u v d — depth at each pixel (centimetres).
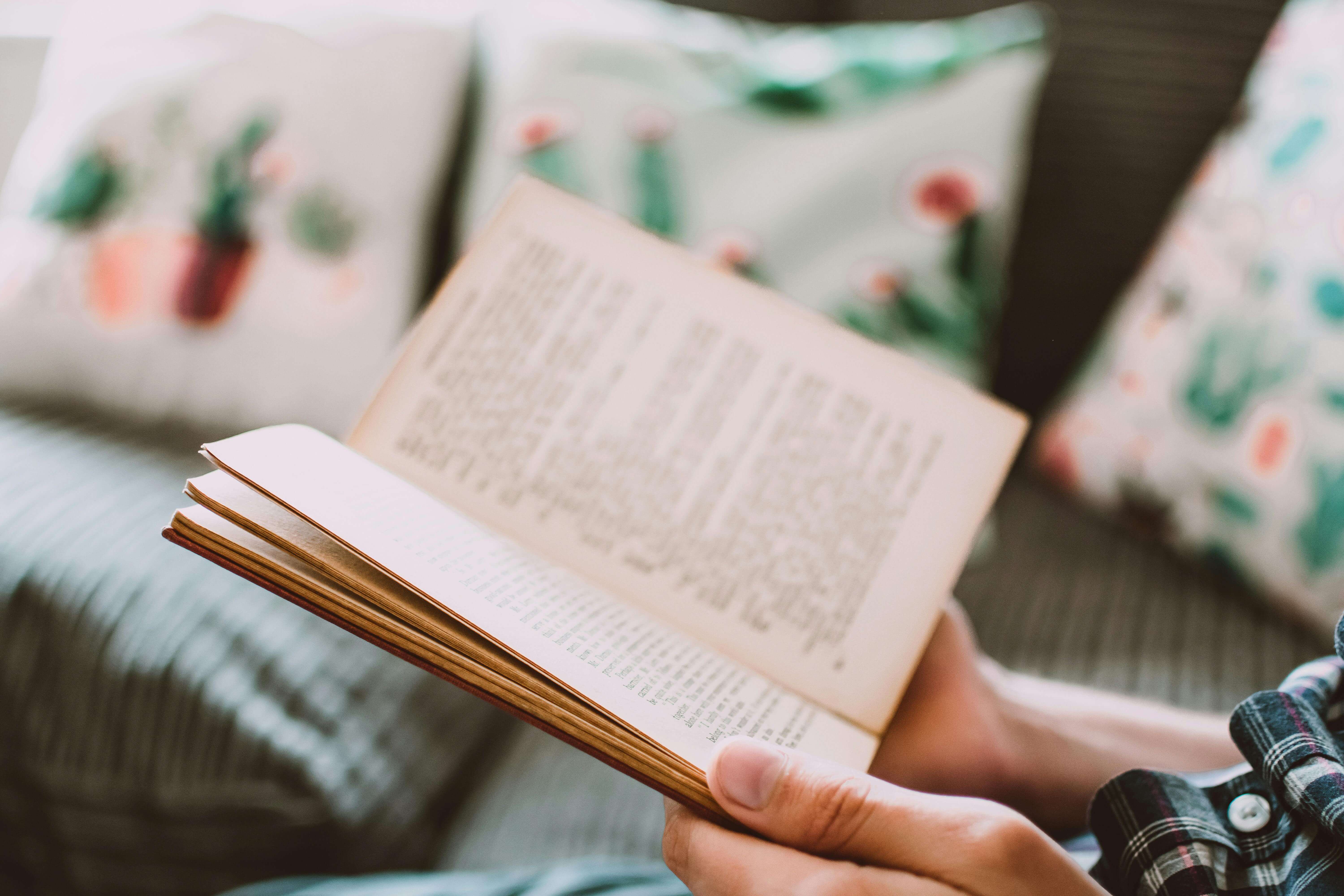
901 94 69
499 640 27
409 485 34
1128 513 70
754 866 25
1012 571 66
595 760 50
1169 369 66
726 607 35
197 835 45
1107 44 75
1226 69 73
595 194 68
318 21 70
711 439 37
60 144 66
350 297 66
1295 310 57
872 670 34
